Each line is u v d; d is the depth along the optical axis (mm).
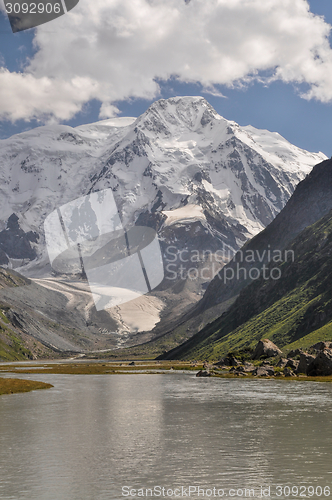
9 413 68812
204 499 29812
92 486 32625
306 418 61812
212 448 43750
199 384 121438
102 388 112000
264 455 40688
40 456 41375
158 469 36688
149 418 63156
